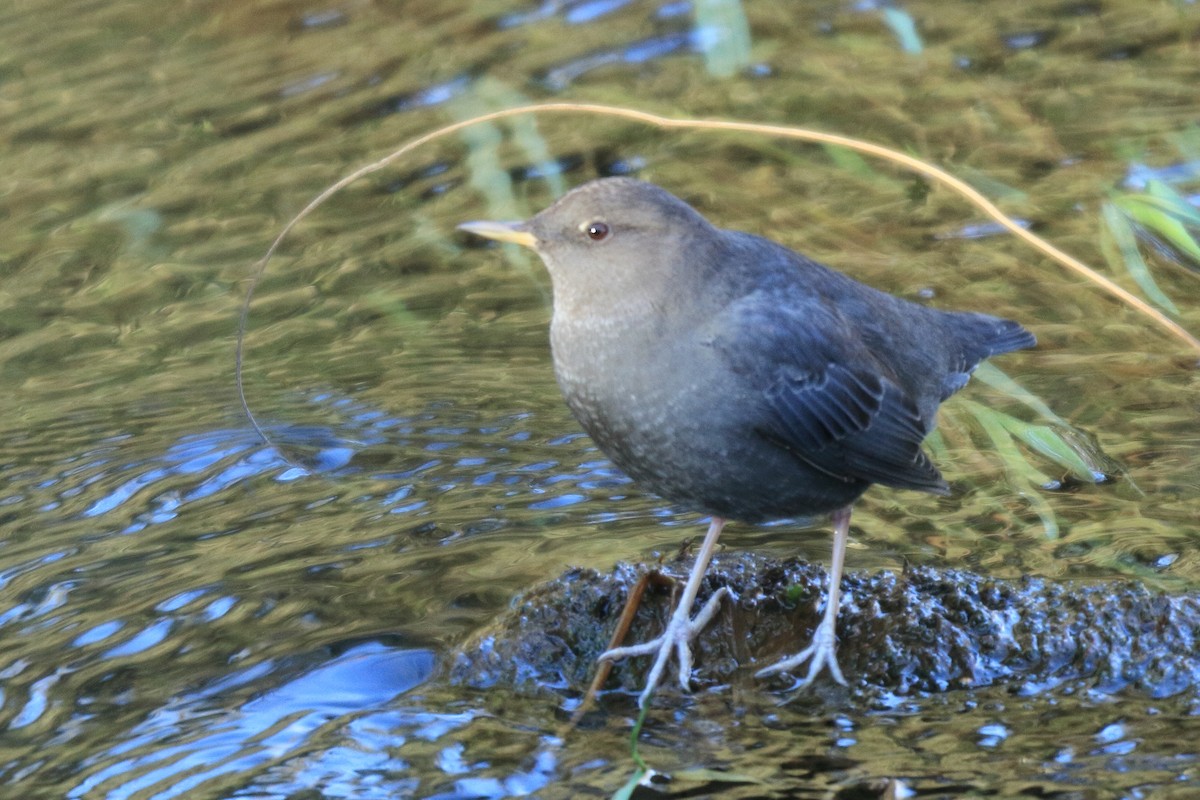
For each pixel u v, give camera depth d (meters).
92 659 7.61
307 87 14.80
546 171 12.95
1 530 9.02
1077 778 6.28
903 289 11.39
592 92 14.40
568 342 7.55
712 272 7.49
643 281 7.36
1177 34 14.71
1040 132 13.34
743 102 14.16
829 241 12.16
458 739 6.86
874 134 13.54
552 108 8.56
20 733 7.05
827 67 14.69
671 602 7.52
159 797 6.51
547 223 7.47
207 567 8.45
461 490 9.23
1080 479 9.04
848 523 7.71
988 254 11.80
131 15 16.39
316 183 13.39
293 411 10.38
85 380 11.00
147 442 10.02
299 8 16.28
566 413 10.26
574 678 7.32
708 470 7.58
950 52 14.79
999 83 14.17
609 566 8.12
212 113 14.48
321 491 9.31
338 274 12.30
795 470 7.69
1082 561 8.02
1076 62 14.40
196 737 6.94
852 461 7.85
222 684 7.36
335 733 6.93
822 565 8.09
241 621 7.88
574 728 6.94
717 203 12.80
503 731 6.92
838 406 7.72
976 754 6.53
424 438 9.95
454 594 8.00
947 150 13.21
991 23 15.28
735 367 7.39
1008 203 12.39
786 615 7.49
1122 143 12.97
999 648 7.18
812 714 6.96
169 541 8.79
